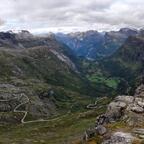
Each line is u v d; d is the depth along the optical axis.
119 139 80.31
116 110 116.75
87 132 102.75
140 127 94.50
